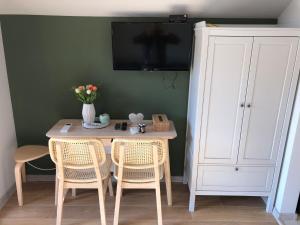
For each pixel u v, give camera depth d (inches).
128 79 107.7
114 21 99.4
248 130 91.4
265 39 81.9
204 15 99.6
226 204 105.0
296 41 81.8
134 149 79.7
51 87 107.9
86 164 81.8
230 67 84.8
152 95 109.9
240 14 98.9
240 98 87.8
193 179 97.1
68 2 92.4
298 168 90.8
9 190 106.8
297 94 86.6
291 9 90.3
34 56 103.8
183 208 102.0
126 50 97.2
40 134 113.4
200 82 86.4
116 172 87.4
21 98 108.6
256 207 103.7
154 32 94.7
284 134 91.4
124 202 104.7
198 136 92.1
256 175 96.8
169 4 93.7
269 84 86.4
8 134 106.3
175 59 98.0
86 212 98.3
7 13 97.8
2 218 94.3
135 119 103.1
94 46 103.6
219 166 95.7
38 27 100.5
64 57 104.5
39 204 102.3
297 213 97.7
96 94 106.3
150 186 86.1
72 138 85.1
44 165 117.1
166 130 96.0
